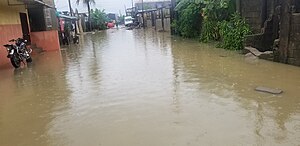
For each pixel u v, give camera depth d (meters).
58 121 4.95
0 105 6.10
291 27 8.01
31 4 14.81
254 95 5.62
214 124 4.36
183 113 4.89
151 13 40.94
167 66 9.13
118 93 6.36
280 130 4.05
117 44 18.55
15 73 9.77
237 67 8.27
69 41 21.81
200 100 5.50
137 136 4.14
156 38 21.20
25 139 4.33
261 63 8.66
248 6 11.94
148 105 5.41
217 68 8.31
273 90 5.77
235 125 4.28
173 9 22.12
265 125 4.23
